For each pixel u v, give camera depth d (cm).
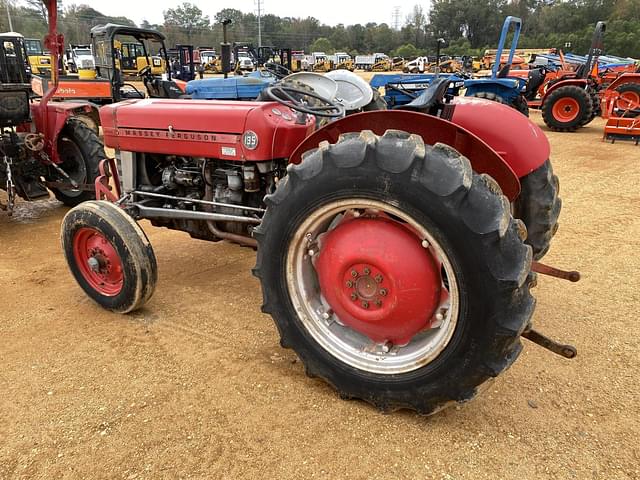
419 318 214
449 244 189
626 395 248
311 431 220
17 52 506
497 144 287
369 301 222
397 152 197
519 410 236
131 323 316
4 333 304
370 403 229
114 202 346
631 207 571
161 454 207
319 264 236
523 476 197
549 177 291
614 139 1019
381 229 213
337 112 303
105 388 250
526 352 286
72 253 329
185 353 282
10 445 212
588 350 288
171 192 358
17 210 597
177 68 1778
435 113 308
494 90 1118
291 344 244
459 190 184
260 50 1714
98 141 557
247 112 290
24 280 386
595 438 219
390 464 202
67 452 209
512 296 184
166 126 319
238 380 257
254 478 195
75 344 291
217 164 326
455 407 235
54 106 540
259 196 320
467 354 196
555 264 412
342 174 206
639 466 203
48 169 564
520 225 214
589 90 1211
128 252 300
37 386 251
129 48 1420
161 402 239
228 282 380
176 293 361
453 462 204
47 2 504
